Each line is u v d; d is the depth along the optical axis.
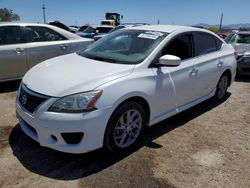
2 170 3.00
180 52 4.14
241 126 4.43
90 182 2.86
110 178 2.93
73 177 2.93
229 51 5.46
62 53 6.35
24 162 3.16
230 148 3.70
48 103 2.93
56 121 2.86
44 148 3.46
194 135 4.03
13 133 3.84
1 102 5.10
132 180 2.92
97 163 3.19
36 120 2.97
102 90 2.99
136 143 3.62
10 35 5.72
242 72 7.41
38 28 6.12
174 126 4.30
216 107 5.25
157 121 3.82
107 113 3.00
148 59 3.61
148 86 3.46
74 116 2.85
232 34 9.05
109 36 4.51
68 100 2.90
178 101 4.11
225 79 5.45
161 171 3.10
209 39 4.93
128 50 3.87
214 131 4.20
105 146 3.18
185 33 4.30
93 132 2.95
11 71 5.74
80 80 3.09
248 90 6.56
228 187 2.91
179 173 3.08
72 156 3.30
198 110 5.05
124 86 3.17
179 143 3.76
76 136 2.96
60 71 3.40
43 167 3.08
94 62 3.66
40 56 6.04
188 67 4.16
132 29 4.41
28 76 3.57
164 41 3.88
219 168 3.23
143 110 3.51
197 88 4.49
